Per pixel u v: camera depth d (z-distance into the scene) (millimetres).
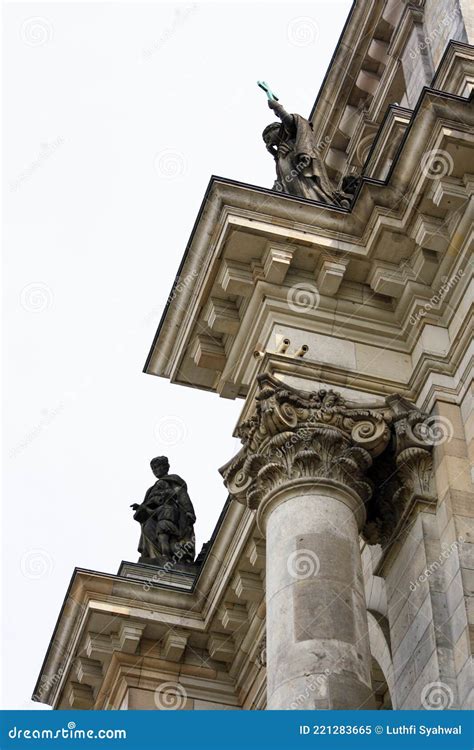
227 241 32312
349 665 27078
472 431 30422
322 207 32969
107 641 41531
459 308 32125
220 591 40688
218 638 41438
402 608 29812
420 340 32469
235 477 31531
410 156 32406
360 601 28266
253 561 39125
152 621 41312
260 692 40062
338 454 30234
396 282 32750
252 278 32625
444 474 30156
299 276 32938
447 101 31953
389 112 36625
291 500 29641
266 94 37875
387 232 32594
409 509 30359
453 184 31812
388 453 31016
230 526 39906
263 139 37438
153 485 46062
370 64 45688
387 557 30781
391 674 31922
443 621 28406
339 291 32938
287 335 32219
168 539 44375
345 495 29844
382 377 32156
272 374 31484
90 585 41344
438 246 32344
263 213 32531
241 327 33125
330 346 32344
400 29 43312
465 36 38281
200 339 33875
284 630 27625
